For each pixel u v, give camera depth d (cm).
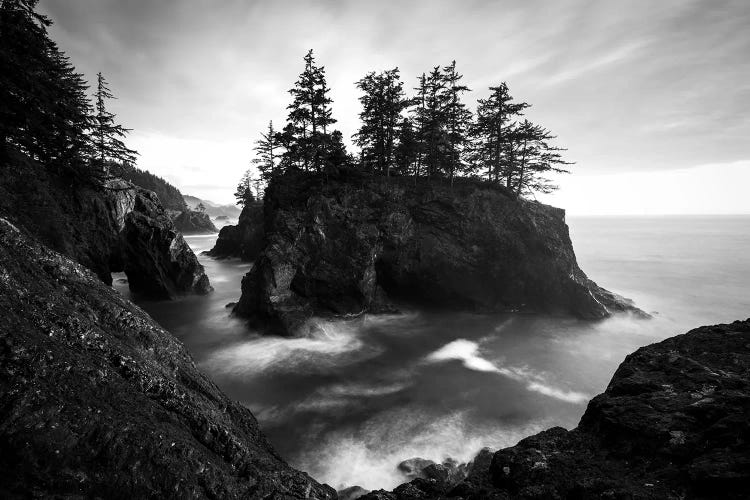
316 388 2275
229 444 1005
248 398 2148
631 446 710
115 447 751
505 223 3909
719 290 5284
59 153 2681
